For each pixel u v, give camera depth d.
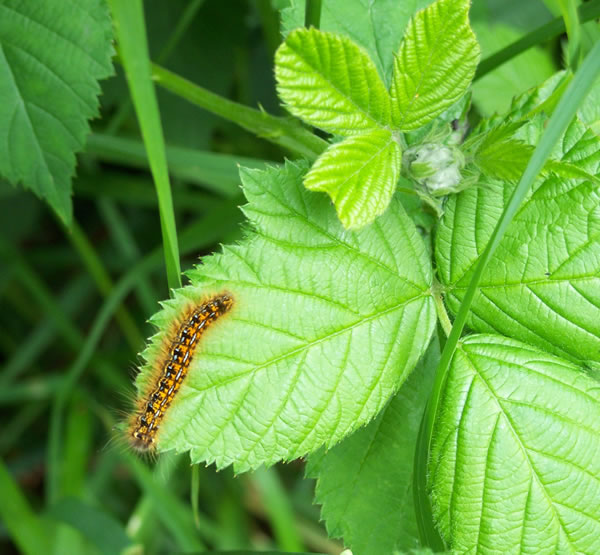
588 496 0.19
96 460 0.40
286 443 0.19
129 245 0.39
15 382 0.41
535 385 0.19
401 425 0.23
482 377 0.20
